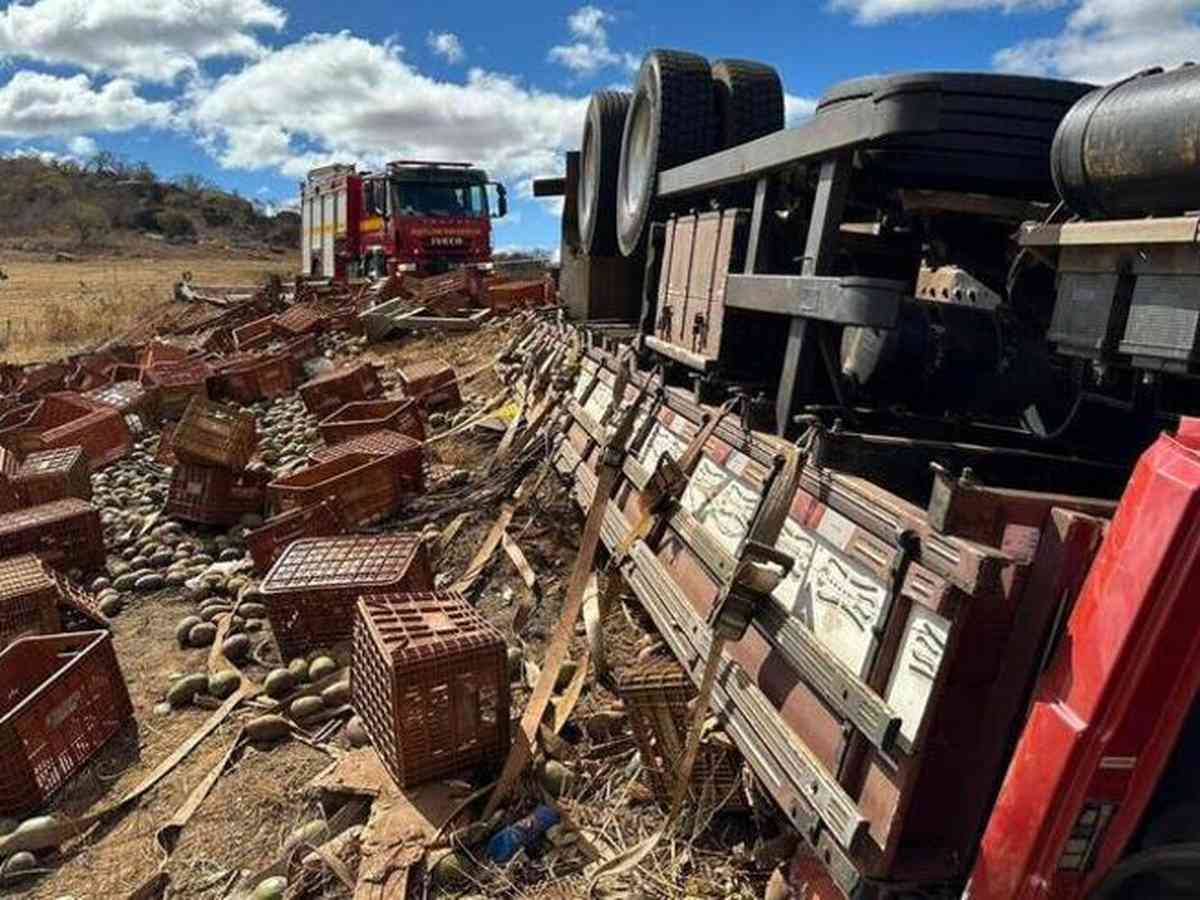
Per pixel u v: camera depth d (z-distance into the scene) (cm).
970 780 228
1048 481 312
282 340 1692
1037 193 341
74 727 430
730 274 402
